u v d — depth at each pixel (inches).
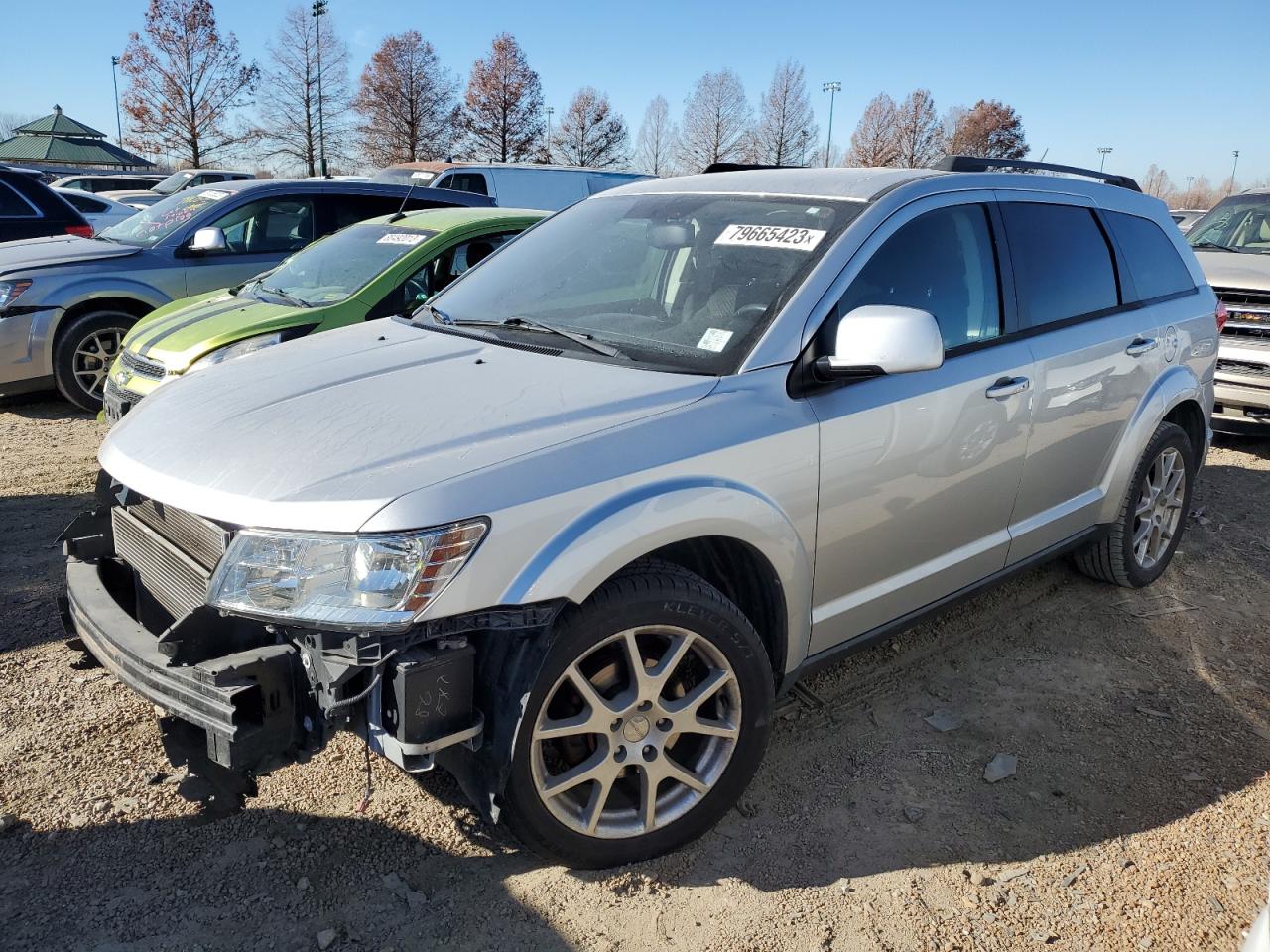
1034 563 151.6
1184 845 111.2
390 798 115.0
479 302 140.3
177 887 100.1
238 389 112.8
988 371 130.7
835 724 134.6
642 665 99.5
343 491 87.2
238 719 86.5
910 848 110.1
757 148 1859.0
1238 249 314.0
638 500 94.5
